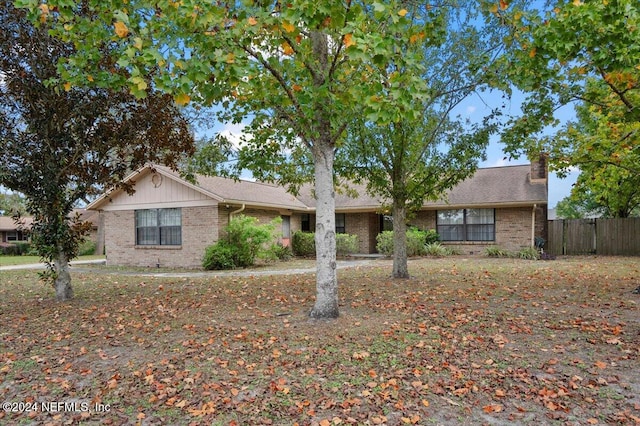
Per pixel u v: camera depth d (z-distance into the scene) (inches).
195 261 604.7
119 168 333.4
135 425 128.8
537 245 658.8
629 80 236.2
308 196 828.0
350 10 161.8
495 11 235.3
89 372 170.9
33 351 199.5
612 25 187.6
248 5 169.8
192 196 604.4
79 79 196.4
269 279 430.0
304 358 179.2
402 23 158.7
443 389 148.0
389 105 156.3
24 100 291.6
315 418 129.5
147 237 649.0
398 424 125.0
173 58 161.0
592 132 391.2
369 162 378.6
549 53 213.0
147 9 185.2
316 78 224.8
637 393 141.8
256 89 223.9
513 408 133.8
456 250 714.2
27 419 134.7
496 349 186.1
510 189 698.8
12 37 282.5
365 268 514.3
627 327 214.5
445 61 328.2
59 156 311.6
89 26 186.2
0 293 380.2
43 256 319.6
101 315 270.2
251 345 198.1
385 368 167.0
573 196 518.6
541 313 248.4
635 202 836.0
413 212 411.5
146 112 308.3
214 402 141.4
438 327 220.7
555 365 167.0
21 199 1349.7
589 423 123.6
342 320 236.2
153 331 228.4
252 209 658.2
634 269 457.7
